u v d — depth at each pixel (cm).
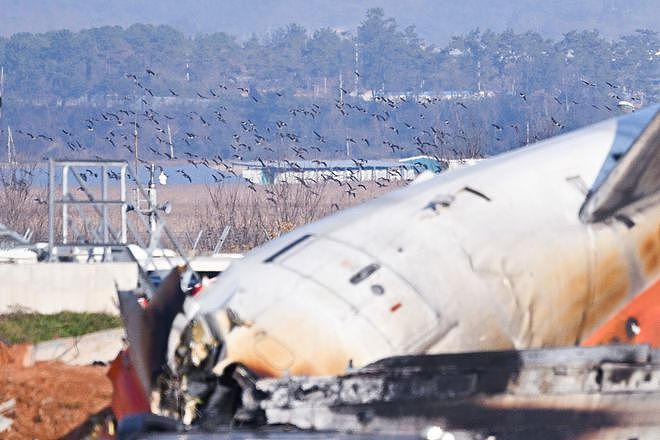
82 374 10381
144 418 5928
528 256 7231
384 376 6244
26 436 8862
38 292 12294
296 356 6475
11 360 10731
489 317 6975
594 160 8069
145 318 6412
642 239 7600
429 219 7319
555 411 6500
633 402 6606
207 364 6444
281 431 6050
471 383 6359
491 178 7762
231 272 7181
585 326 7412
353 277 6869
